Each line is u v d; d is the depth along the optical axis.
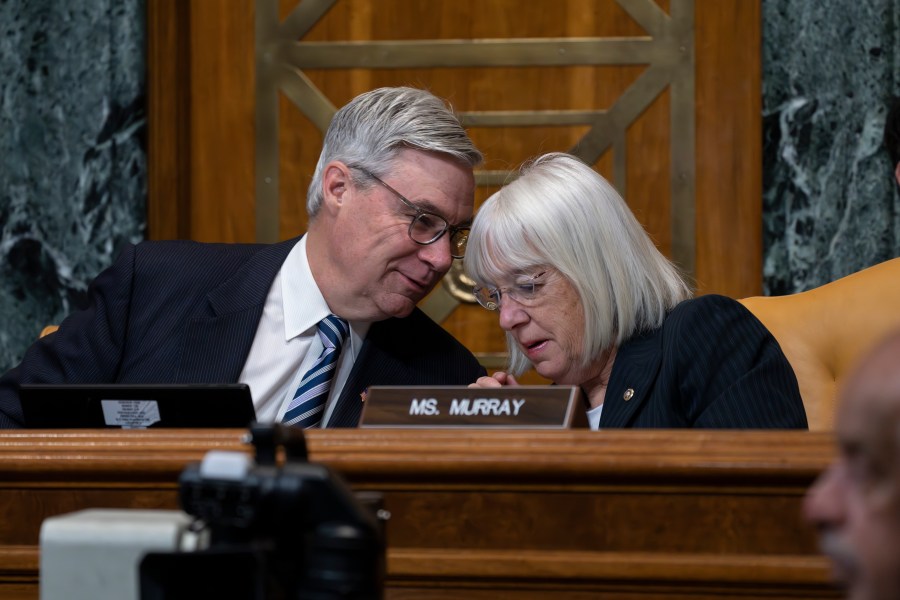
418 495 3.44
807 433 3.34
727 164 9.47
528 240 5.10
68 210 9.60
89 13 9.63
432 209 5.87
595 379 5.33
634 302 5.16
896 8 9.19
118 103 9.63
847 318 6.11
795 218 9.34
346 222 5.96
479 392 3.92
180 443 3.54
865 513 1.74
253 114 9.81
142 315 6.29
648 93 9.57
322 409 6.02
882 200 9.17
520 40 9.66
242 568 2.31
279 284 6.29
